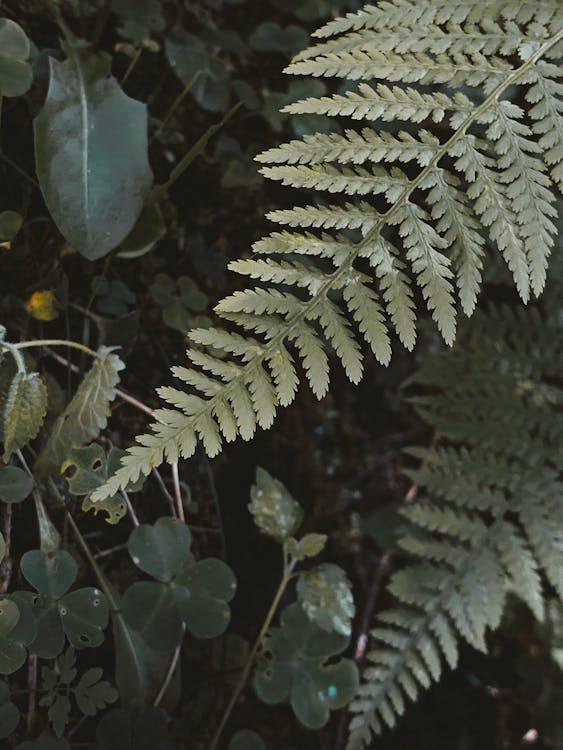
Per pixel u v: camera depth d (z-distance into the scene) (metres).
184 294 0.71
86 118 0.62
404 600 0.71
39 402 0.57
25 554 0.58
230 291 0.77
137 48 0.71
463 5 0.59
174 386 0.71
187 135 0.75
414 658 0.70
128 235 0.65
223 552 0.71
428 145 0.56
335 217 0.54
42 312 0.64
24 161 0.66
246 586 0.76
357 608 0.83
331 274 0.54
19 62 0.61
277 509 0.67
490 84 0.57
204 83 0.74
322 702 0.65
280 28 0.78
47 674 0.58
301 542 0.67
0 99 0.61
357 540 0.85
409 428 0.89
